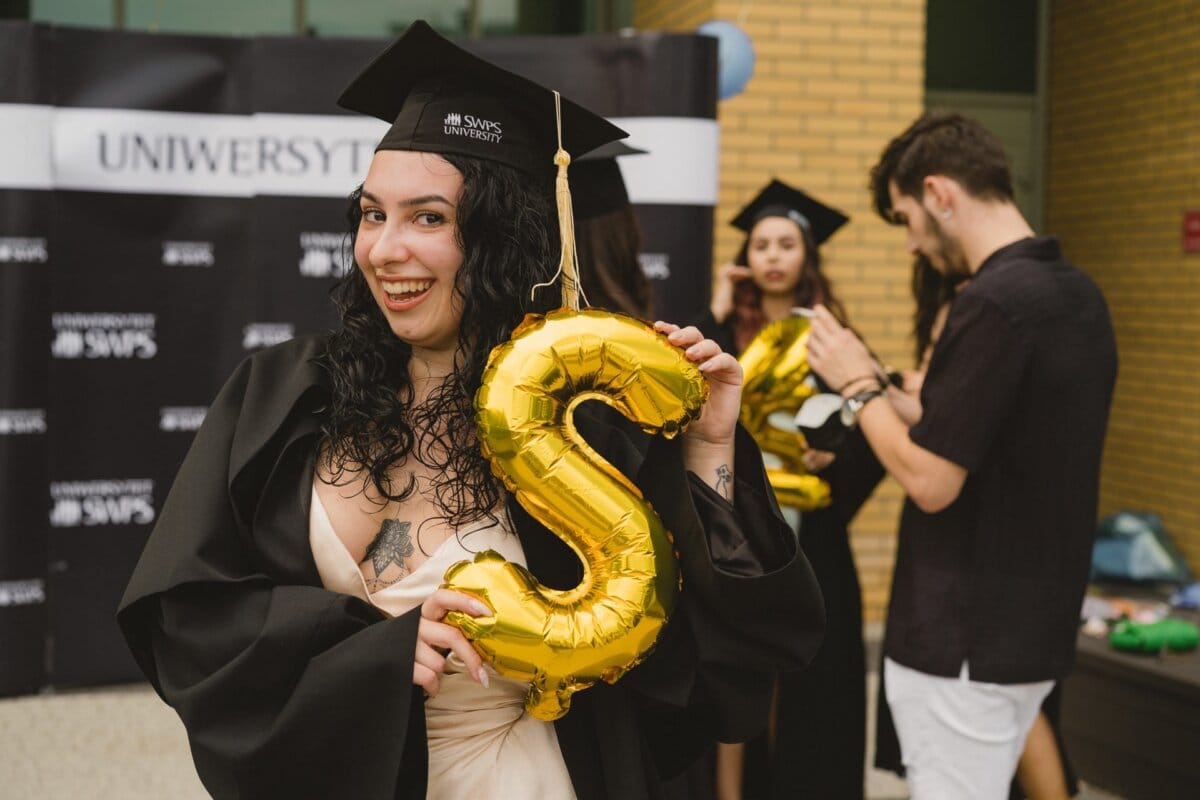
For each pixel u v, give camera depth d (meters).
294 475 1.59
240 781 1.44
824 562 3.77
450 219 1.54
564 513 1.52
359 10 6.61
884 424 2.77
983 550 2.71
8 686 4.89
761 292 4.29
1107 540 7.05
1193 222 7.06
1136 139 7.48
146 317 5.01
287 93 5.03
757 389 3.54
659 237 4.95
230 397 1.64
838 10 6.18
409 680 1.42
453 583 1.47
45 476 4.92
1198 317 7.03
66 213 4.91
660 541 1.53
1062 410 2.65
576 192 2.99
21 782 4.12
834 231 4.37
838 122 6.22
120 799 4.00
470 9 6.72
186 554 1.52
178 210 5.02
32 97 4.84
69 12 6.34
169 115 4.99
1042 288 2.65
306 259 5.07
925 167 2.84
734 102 6.15
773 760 3.77
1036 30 8.17
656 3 6.72
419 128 1.56
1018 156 8.21
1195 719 3.73
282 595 1.49
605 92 4.97
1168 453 7.27
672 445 1.61
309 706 1.42
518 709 1.62
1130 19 7.49
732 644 1.58
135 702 4.94
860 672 3.81
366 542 1.58
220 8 6.48
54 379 4.92
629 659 1.50
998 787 2.76
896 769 3.13
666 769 1.74
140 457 5.03
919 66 6.26
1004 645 2.69
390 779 1.41
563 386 1.52
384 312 1.58
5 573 4.86
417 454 1.60
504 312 1.57
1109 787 4.08
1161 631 4.07
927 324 3.66
